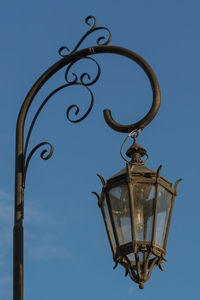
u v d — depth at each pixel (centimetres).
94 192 1001
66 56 1110
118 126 1029
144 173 963
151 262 963
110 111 1041
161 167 962
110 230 976
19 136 1077
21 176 1052
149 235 945
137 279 941
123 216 956
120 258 951
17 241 1012
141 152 1009
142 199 956
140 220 950
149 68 1066
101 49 1102
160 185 972
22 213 1032
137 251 938
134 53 1086
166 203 979
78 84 1099
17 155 1066
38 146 1064
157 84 1049
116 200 965
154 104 1034
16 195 1041
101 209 991
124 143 998
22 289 988
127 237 948
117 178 966
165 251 962
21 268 998
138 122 1023
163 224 971
